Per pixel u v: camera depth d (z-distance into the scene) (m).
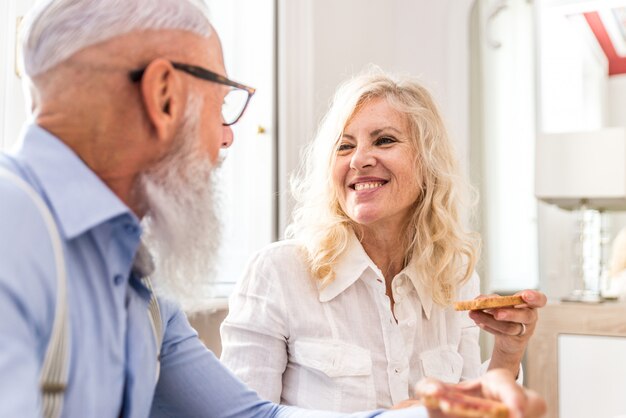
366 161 1.63
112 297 0.81
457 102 3.52
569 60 3.44
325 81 3.30
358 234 1.71
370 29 3.60
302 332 1.61
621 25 3.34
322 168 1.71
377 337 1.64
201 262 0.99
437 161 1.70
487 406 0.68
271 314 1.60
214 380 1.14
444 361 1.69
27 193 0.73
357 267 1.65
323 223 1.68
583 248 3.24
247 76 3.11
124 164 0.85
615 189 3.00
